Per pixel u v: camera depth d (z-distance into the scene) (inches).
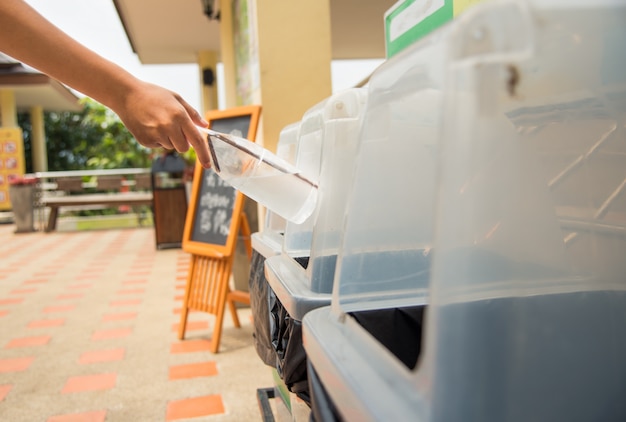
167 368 92.7
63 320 124.6
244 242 121.0
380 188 30.5
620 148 26.9
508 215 23.9
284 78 110.1
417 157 30.6
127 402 79.6
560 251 26.0
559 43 21.1
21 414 76.3
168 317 124.6
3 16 38.1
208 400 79.7
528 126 24.4
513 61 19.2
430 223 30.7
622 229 27.2
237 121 108.0
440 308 19.7
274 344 41.9
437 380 19.2
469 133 19.9
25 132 623.5
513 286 23.7
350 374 22.0
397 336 30.6
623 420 24.2
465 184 21.2
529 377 22.6
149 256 217.9
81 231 327.0
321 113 42.8
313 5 110.2
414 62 25.7
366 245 30.6
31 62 40.0
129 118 40.7
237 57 154.3
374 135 30.2
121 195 325.7
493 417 21.0
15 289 161.0
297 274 39.4
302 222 42.6
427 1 46.4
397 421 18.6
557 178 25.9
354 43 296.2
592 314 25.4
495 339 21.7
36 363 96.5
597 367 24.5
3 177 411.5
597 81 23.1
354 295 30.3
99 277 176.1
